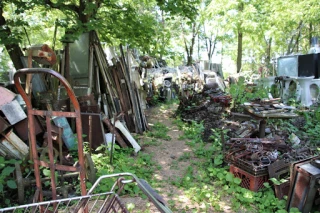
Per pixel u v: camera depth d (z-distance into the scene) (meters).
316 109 8.53
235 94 9.50
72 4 8.02
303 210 3.36
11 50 7.39
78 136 2.46
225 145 5.56
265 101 6.50
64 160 4.55
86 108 6.23
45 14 8.61
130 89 8.26
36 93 6.29
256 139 4.94
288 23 16.06
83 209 2.40
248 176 4.16
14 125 4.83
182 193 4.11
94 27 6.82
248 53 30.34
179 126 8.95
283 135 6.00
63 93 7.23
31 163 3.87
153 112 11.98
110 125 6.11
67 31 6.94
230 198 3.95
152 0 11.02
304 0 13.77
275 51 25.41
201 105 9.96
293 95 9.98
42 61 4.14
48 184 3.81
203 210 3.60
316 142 6.08
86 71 7.88
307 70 11.03
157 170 5.15
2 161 3.78
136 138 7.32
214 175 4.67
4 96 4.81
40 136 5.13
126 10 8.79
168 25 20.78
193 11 8.20
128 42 9.02
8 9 8.65
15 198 3.74
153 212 3.49
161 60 20.45
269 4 14.95
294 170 3.45
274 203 3.66
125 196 3.91
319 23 18.06
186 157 5.85
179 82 15.67
